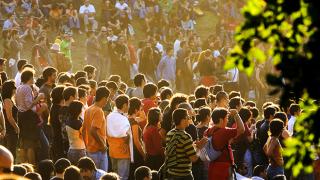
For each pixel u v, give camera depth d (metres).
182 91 54.41
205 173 23.84
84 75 31.92
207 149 22.81
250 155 26.91
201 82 49.34
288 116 29.23
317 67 8.30
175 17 71.31
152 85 27.61
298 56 8.45
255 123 28.58
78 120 24.16
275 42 8.73
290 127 28.05
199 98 28.02
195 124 26.67
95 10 72.50
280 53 8.70
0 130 25.58
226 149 22.83
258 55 8.88
